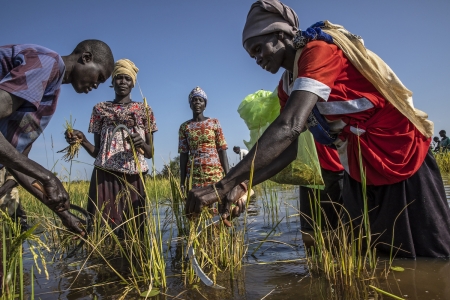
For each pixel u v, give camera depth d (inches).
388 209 93.1
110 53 99.8
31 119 89.5
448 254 90.8
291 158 99.6
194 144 172.4
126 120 151.3
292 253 106.5
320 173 120.0
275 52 94.8
